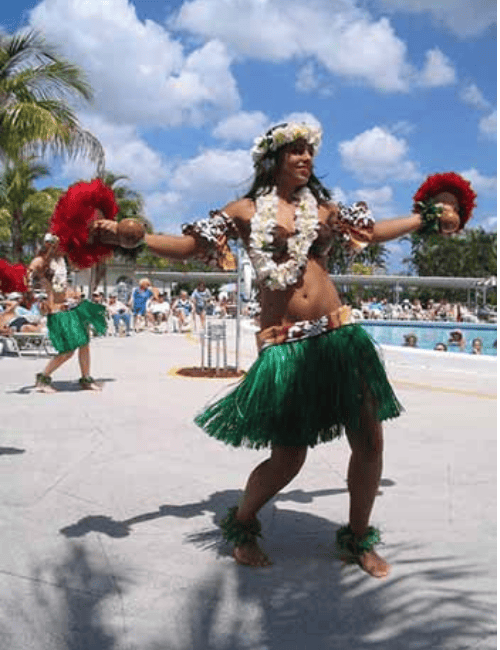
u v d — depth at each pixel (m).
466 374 11.50
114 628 2.86
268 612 3.01
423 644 2.74
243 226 3.44
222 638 2.78
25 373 10.99
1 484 4.82
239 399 3.38
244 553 3.50
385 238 3.52
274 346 3.35
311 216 3.34
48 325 8.98
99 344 17.41
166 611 3.01
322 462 5.52
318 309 3.37
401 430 6.82
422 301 67.00
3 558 3.56
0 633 2.80
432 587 3.25
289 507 4.41
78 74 16.80
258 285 3.51
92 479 4.97
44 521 4.11
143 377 10.67
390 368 12.30
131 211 35.03
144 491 4.71
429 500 4.56
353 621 2.93
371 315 36.81
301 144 3.35
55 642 2.74
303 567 3.48
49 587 3.23
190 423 6.98
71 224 3.42
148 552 3.66
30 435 6.37
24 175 30.19
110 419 7.16
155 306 24.02
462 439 6.41
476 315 41.06
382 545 3.77
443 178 3.59
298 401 3.27
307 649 2.70
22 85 16.50
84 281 27.67
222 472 5.19
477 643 2.75
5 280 5.76
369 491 3.40
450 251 68.69
